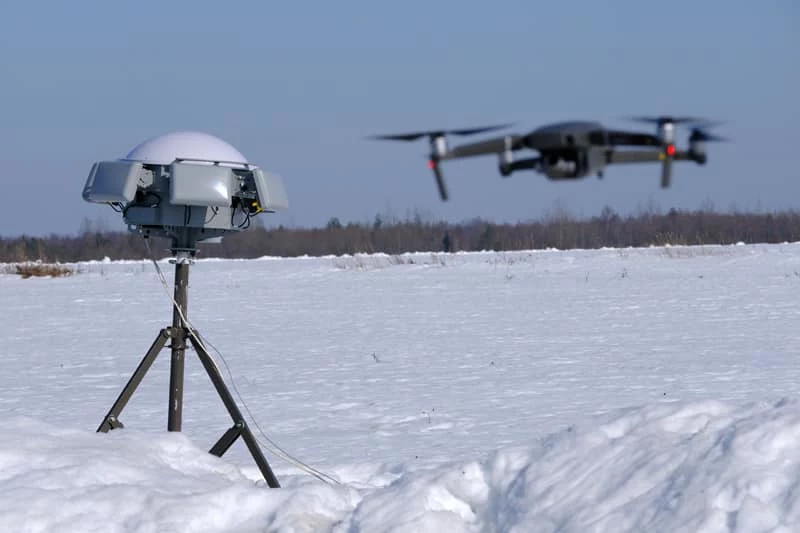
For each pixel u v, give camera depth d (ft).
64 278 171.63
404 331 92.68
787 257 156.04
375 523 24.89
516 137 12.42
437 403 54.44
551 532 23.22
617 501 23.15
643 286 127.75
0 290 152.76
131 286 153.58
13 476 28.53
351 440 44.86
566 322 95.61
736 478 22.02
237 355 78.84
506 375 64.49
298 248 279.28
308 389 61.00
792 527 20.53
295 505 26.63
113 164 31.58
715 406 26.40
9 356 82.53
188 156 31.81
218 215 32.96
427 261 181.47
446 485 26.09
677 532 21.35
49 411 55.77
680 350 74.08
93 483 28.37
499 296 122.93
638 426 26.09
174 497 27.37
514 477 25.98
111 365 75.92
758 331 84.58
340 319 104.37
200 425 50.34
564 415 49.47
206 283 155.33
